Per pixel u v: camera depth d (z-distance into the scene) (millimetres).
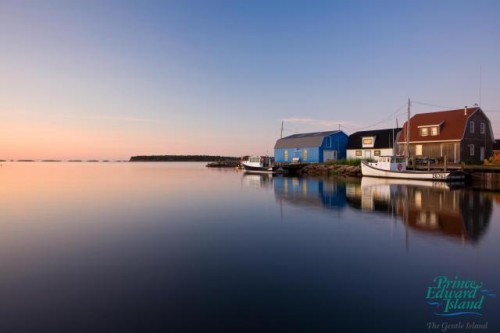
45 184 34156
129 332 5523
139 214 16172
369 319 5926
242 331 5543
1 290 7219
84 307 6418
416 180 34750
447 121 41125
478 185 29422
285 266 8609
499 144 47625
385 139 50531
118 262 9039
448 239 11023
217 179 41625
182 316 6043
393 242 10727
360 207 17609
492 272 8094
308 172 52031
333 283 7488
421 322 5855
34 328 5664
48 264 8914
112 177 46688
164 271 8328
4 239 11492
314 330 5570
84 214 16203
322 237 11445
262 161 58969
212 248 10305
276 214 15914
